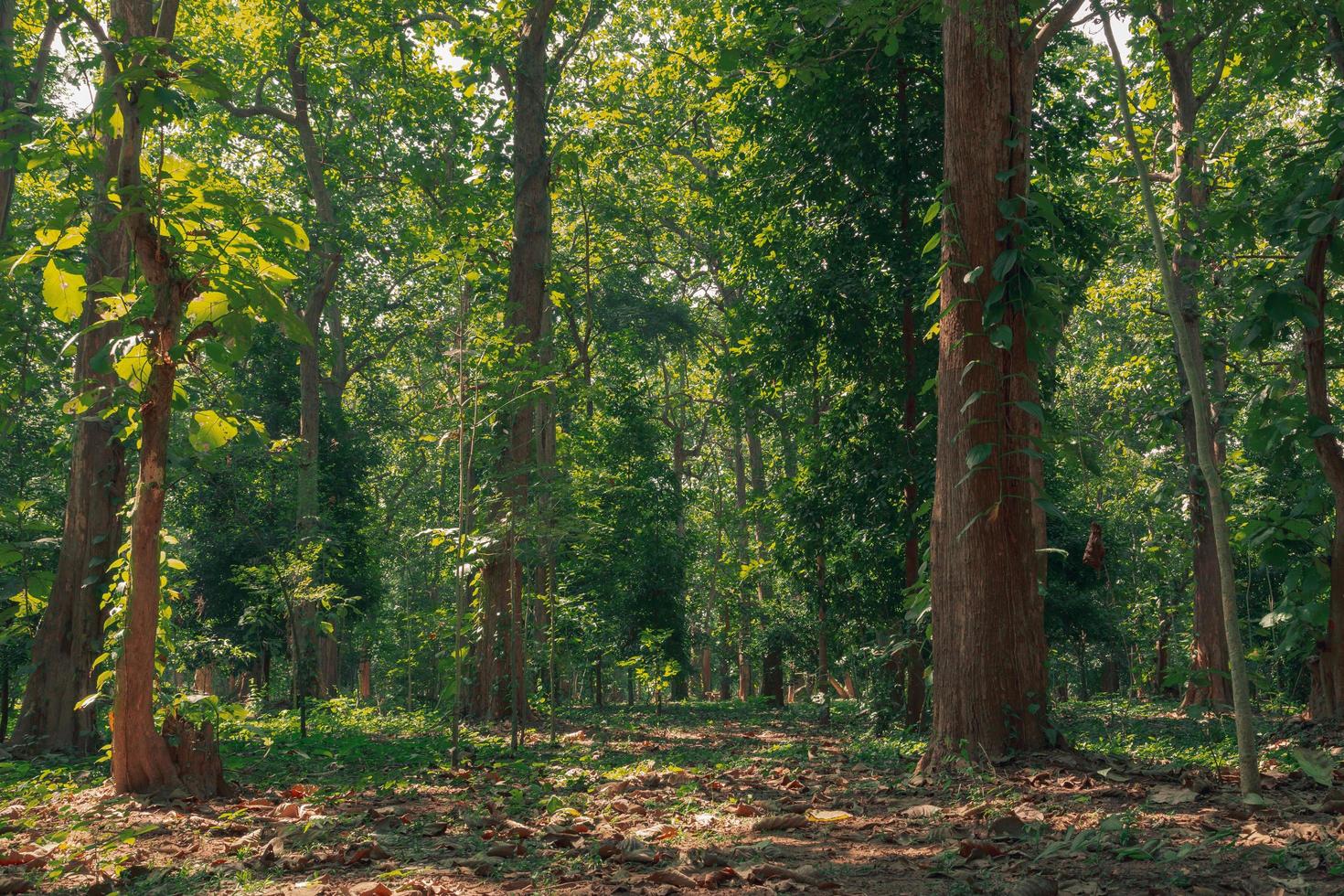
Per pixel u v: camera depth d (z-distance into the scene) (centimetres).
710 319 3344
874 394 1538
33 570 1166
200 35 2311
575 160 1855
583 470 2586
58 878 496
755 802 654
